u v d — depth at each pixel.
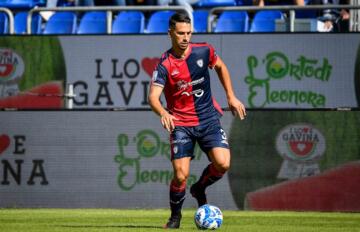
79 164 46.44
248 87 47.44
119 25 56.22
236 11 52.78
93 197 46.34
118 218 37.91
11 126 47.12
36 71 49.34
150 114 45.69
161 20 56.00
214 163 29.30
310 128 44.47
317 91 46.94
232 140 45.09
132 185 45.91
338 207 44.19
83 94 48.88
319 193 44.38
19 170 47.03
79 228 30.20
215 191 45.00
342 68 46.72
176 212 29.66
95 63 48.59
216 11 50.62
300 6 49.69
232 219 37.56
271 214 41.84
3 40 49.75
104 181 46.22
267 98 47.28
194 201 45.06
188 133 29.19
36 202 46.84
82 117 46.38
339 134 44.25
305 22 51.16
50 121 46.72
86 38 48.72
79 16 59.78
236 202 44.94
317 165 44.41
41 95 49.31
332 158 44.31
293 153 44.62
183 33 28.23
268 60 47.16
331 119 44.31
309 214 41.97
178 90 29.11
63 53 49.00
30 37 49.41
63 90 49.03
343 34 46.59
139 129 45.81
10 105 49.72
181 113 29.25
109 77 48.50
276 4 57.41
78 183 46.41
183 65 28.97
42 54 49.28
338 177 44.25
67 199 46.53
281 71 47.12
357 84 46.66
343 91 46.78
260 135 44.88
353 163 44.12
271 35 47.12
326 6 48.78
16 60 49.59
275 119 44.75
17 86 49.62
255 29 54.91
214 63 29.45
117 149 46.06
